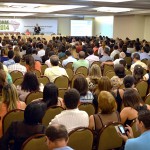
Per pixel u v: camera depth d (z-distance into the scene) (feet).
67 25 86.07
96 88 14.92
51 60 21.74
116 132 10.36
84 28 79.66
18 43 42.32
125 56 34.32
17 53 29.19
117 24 65.51
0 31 77.20
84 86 13.84
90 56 31.17
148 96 15.97
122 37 64.08
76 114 10.21
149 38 61.36
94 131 10.51
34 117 8.91
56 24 84.38
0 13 64.75
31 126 8.97
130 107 11.32
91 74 17.61
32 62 23.08
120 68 18.58
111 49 40.45
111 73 23.09
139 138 7.66
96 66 17.75
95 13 60.34
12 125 9.04
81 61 27.25
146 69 24.72
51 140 6.59
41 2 35.96
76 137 9.54
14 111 11.37
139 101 11.54
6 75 15.57
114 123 10.21
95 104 13.85
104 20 81.97
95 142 10.55
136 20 60.64
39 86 15.44
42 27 83.20
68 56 30.76
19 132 8.89
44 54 35.04
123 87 16.22
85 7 45.57
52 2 36.27
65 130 6.73
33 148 8.55
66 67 27.78
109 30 80.02
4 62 24.52
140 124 7.72
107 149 10.80
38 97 14.56
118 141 10.73
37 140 8.51
